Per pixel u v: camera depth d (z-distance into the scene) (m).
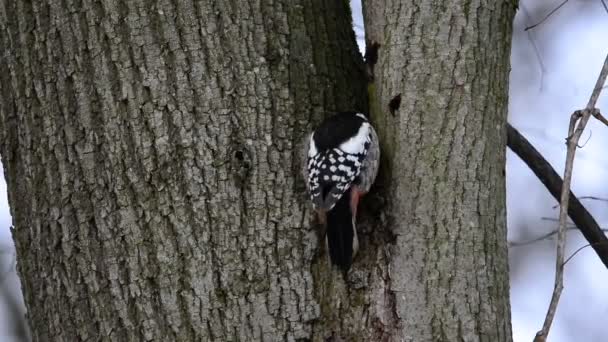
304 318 5.83
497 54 6.05
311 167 5.99
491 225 5.88
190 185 5.87
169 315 5.80
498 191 5.96
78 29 6.01
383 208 6.00
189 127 5.91
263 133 6.00
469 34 5.97
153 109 5.93
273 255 5.87
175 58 5.97
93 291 5.92
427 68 5.98
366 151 6.03
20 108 6.14
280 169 5.98
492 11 6.04
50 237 6.02
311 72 6.27
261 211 5.90
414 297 5.77
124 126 5.93
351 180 5.98
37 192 6.07
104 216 5.91
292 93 6.15
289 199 5.97
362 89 6.54
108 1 6.00
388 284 5.84
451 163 5.85
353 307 5.85
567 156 5.70
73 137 5.98
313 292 5.88
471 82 5.94
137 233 5.87
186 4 6.02
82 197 5.95
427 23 6.00
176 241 5.84
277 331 5.80
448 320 5.73
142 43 5.96
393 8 6.12
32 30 6.10
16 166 6.20
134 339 5.83
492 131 5.96
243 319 5.79
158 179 5.88
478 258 5.80
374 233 5.98
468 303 5.75
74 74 6.00
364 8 6.39
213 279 5.81
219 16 6.05
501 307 5.86
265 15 6.17
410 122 5.98
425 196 5.84
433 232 5.80
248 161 5.93
